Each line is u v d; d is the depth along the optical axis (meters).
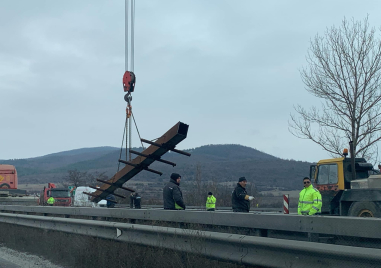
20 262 8.80
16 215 11.45
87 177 57.94
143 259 6.58
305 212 9.16
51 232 9.82
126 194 31.09
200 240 5.68
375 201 10.75
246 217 5.63
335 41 15.98
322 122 16.44
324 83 16.14
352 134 15.52
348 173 12.48
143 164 10.56
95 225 8.03
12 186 26.52
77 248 8.23
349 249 3.88
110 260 7.25
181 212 6.71
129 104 10.98
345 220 4.38
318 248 4.12
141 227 6.79
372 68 15.33
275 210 19.70
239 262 5.06
